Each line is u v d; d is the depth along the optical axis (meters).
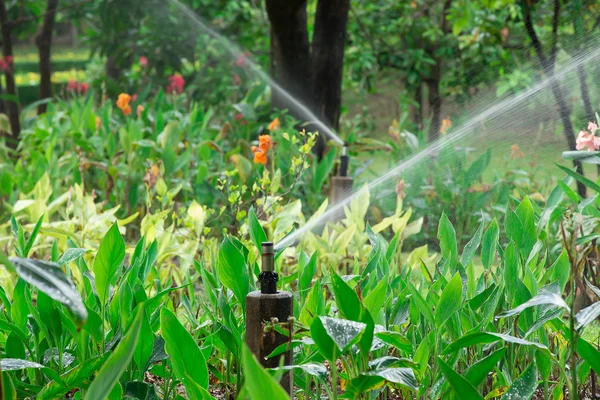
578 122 7.07
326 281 3.98
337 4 9.46
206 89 13.09
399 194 6.05
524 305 3.04
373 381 2.86
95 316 3.29
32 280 2.41
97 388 2.46
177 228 5.52
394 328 3.62
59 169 8.04
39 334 3.48
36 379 3.40
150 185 6.12
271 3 9.14
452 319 3.51
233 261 3.41
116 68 15.24
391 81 14.13
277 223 5.21
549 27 10.26
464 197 7.94
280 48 9.50
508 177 8.60
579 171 6.11
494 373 3.64
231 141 9.62
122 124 10.10
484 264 3.87
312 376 3.62
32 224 5.92
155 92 13.46
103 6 12.77
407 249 7.78
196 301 4.74
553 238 5.25
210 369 3.63
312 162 8.01
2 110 14.16
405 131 8.84
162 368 3.56
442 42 12.16
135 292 3.53
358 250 5.87
